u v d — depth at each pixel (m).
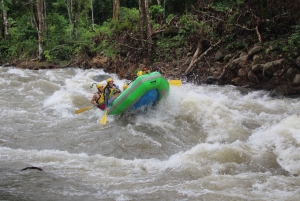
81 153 6.58
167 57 14.02
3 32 24.30
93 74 15.23
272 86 10.47
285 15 12.05
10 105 9.82
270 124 7.87
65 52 19.56
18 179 5.00
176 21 15.54
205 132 7.69
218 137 7.38
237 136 7.38
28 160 5.98
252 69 10.82
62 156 6.26
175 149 6.79
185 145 7.01
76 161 5.99
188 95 9.29
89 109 9.46
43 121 8.45
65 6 27.16
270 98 9.99
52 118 8.70
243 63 11.32
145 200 4.43
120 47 15.74
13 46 21.11
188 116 8.39
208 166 5.64
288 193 4.61
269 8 12.23
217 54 12.48
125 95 8.22
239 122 8.09
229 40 12.80
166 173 5.46
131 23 17.58
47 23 22.80
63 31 23.03
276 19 12.09
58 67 18.11
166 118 8.38
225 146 6.26
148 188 4.82
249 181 5.03
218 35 13.24
